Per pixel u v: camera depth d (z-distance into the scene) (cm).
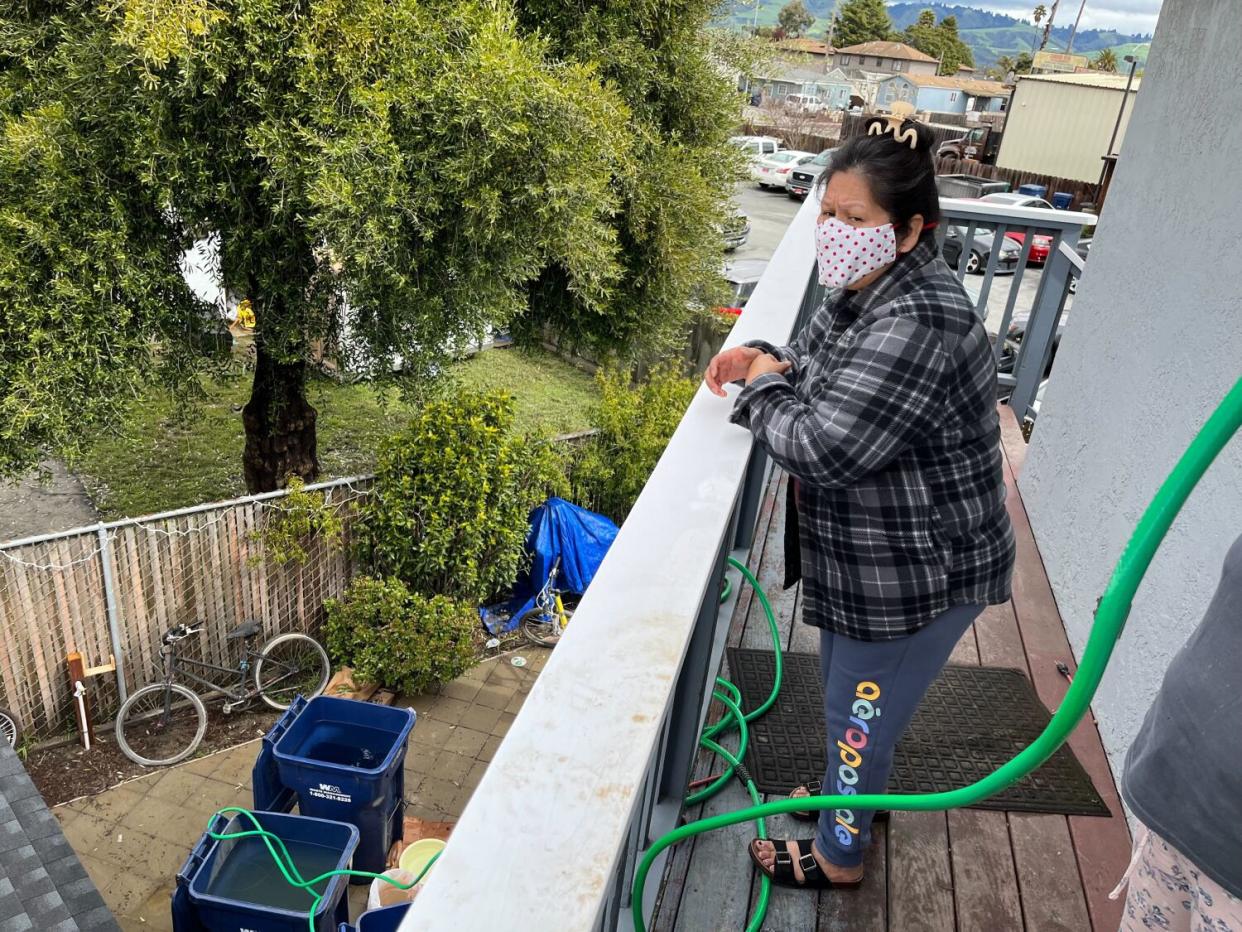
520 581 963
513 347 1661
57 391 688
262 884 492
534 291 1089
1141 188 276
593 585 94
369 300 790
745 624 242
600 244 891
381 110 686
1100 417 268
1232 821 76
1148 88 290
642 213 1036
